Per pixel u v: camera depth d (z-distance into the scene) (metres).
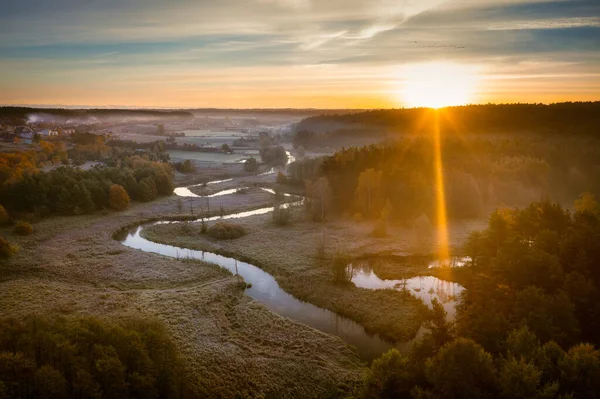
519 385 32.06
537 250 54.50
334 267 73.44
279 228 105.56
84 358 35.75
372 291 68.94
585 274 52.47
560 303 44.19
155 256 84.56
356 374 47.00
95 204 122.00
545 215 69.44
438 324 44.00
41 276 74.12
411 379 36.91
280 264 80.81
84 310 60.56
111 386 34.75
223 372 46.97
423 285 72.19
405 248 89.88
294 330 56.44
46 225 105.69
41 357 35.28
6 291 67.25
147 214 119.31
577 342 43.78
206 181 173.12
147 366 38.09
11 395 31.00
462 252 87.38
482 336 41.41
